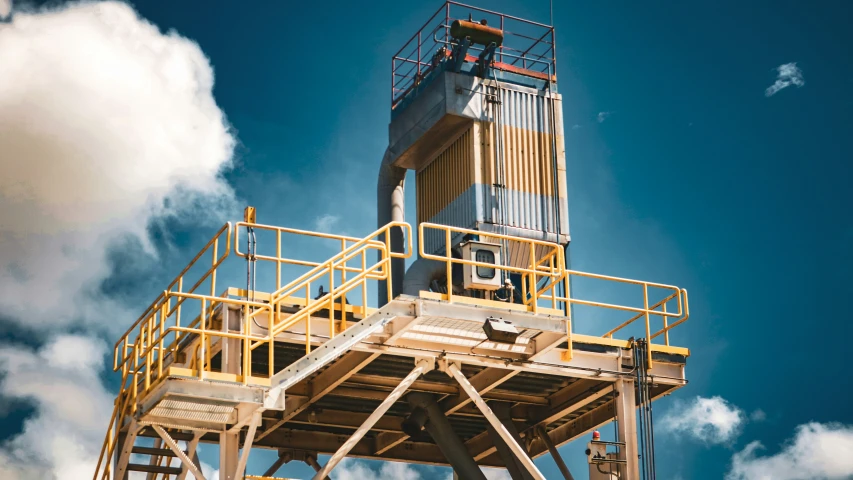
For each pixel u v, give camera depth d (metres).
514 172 29.61
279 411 25.98
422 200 31.17
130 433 22.02
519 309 22.69
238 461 21.81
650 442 24.48
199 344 22.59
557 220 29.73
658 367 25.48
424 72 31.91
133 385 22.33
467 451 25.70
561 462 27.11
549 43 31.97
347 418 27.64
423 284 28.02
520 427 28.06
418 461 29.97
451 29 30.17
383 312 21.75
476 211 28.86
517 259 28.98
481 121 29.69
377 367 24.86
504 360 23.61
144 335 23.55
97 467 23.16
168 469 23.06
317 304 22.08
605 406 27.06
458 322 22.33
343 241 23.08
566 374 24.33
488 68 30.19
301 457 28.69
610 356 24.88
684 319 25.78
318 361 21.30
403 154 31.19
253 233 22.19
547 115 30.47
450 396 26.61
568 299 24.23
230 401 20.66
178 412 21.41
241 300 21.66
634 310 25.33
